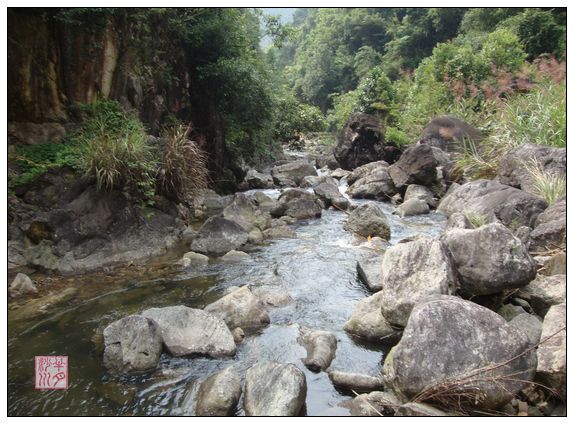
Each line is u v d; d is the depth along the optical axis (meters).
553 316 2.75
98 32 6.50
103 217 5.24
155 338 3.07
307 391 2.70
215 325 3.26
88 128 6.18
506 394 2.32
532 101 8.08
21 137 5.74
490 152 8.04
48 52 5.98
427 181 8.36
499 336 2.44
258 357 3.09
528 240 4.50
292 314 3.76
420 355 2.43
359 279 4.51
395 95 15.02
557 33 15.76
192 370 2.94
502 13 18.89
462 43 18.33
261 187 10.70
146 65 7.75
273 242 5.92
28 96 5.75
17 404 2.62
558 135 6.91
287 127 17.20
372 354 3.12
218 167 9.85
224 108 9.85
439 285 3.09
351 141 12.59
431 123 10.12
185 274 4.73
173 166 6.03
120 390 2.74
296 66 41.50
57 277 4.62
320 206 7.81
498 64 12.94
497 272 3.18
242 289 3.77
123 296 4.13
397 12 33.34
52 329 3.50
